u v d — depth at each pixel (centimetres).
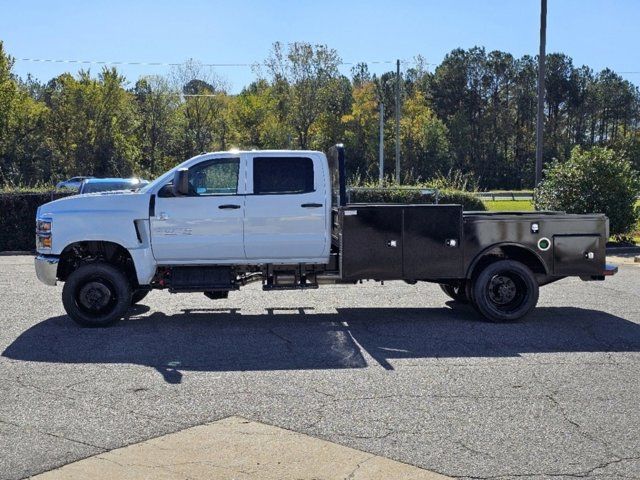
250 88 9531
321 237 1018
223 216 1004
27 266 1730
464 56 11031
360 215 992
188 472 498
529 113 10906
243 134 8019
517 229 1023
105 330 977
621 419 612
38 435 571
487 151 10500
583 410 636
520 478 492
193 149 7725
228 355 838
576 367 784
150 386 709
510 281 1031
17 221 2102
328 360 816
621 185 2034
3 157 5862
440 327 999
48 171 6006
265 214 1008
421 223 1002
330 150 1109
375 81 10375
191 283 1021
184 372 763
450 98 10744
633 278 1495
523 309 1025
